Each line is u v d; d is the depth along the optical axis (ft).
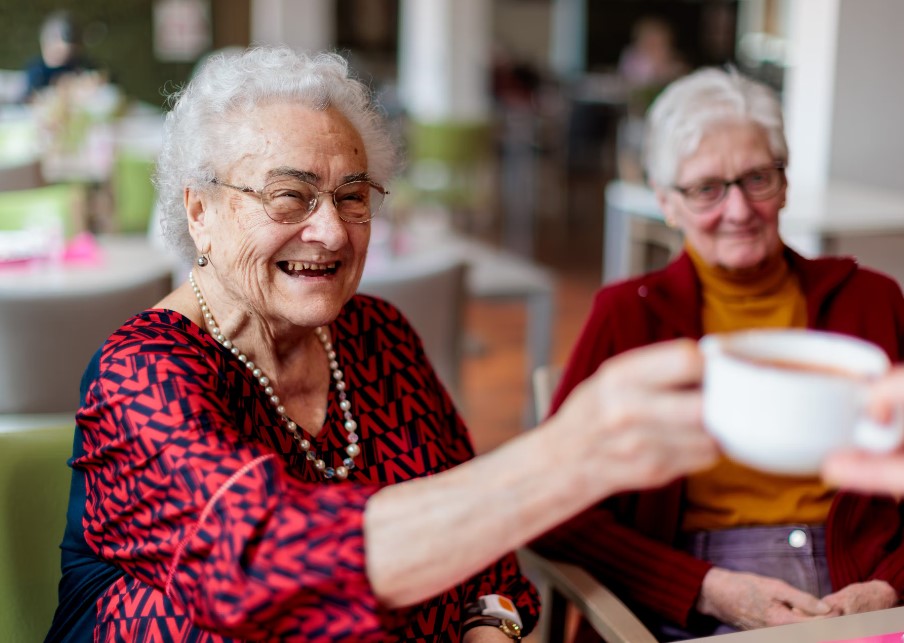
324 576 2.78
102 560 3.65
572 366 5.40
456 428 4.80
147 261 9.35
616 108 34.40
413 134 22.09
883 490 1.88
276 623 2.87
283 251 3.88
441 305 8.67
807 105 15.66
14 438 4.20
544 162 37.81
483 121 21.94
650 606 4.91
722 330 5.41
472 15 28.68
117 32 31.07
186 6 27.84
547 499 2.46
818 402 1.83
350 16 39.93
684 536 5.22
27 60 29.99
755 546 5.08
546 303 10.12
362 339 4.47
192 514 3.11
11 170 12.89
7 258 8.95
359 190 3.97
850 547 5.06
